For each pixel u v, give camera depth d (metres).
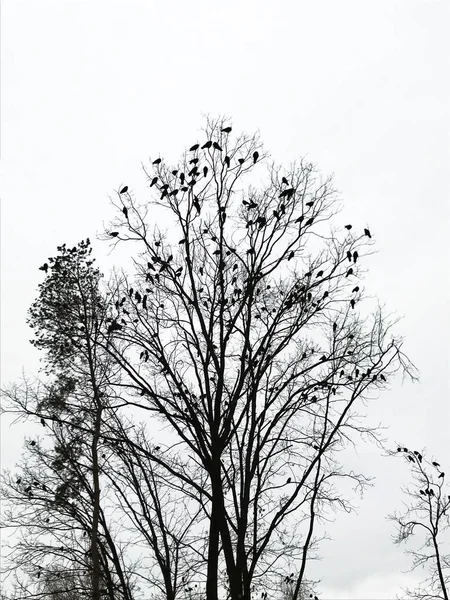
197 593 16.12
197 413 13.88
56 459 15.85
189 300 14.17
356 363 14.43
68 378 16.30
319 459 14.25
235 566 12.60
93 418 15.34
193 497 13.48
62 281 16.31
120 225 14.30
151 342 14.20
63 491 15.64
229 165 14.03
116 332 14.23
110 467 16.48
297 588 13.57
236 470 14.79
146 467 16.22
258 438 13.99
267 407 13.95
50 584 15.59
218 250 14.18
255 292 14.71
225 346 13.84
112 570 16.00
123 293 14.59
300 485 13.33
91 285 16.45
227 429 13.41
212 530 12.78
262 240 14.23
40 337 16.41
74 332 16.20
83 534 16.11
